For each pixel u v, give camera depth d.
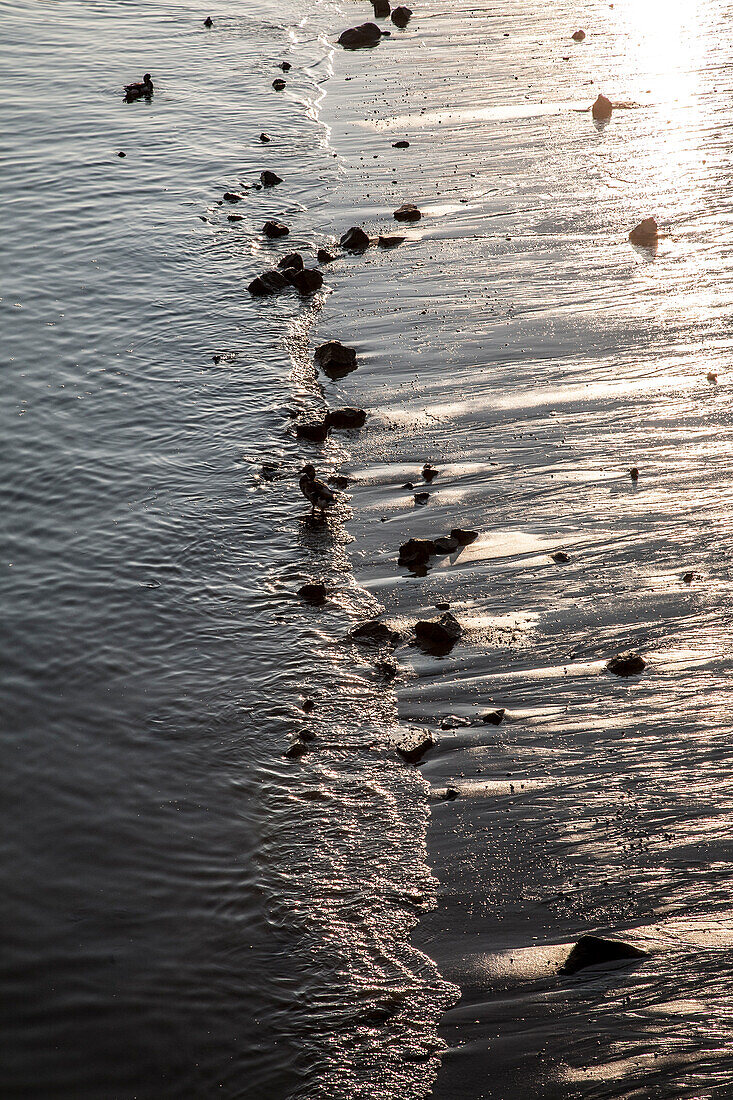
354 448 9.19
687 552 7.54
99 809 5.99
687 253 12.01
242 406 9.98
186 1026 4.82
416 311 11.34
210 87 18.94
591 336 10.45
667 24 21.25
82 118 17.34
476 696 6.55
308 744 6.36
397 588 7.57
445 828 5.68
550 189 13.97
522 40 20.64
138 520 8.49
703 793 5.70
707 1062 4.34
